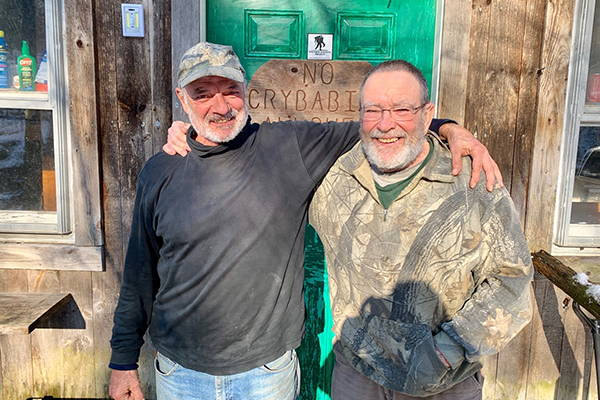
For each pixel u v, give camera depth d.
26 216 2.19
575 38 2.09
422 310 1.33
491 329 1.27
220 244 1.36
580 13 2.06
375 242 1.35
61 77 2.06
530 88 2.12
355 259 1.38
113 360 1.54
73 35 2.01
